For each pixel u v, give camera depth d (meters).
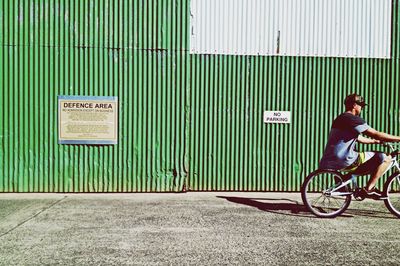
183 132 8.00
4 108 7.78
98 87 7.86
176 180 8.03
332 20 8.14
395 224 6.09
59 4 7.78
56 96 7.82
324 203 6.97
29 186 7.86
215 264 4.53
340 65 8.16
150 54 7.91
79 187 7.92
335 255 4.82
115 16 7.85
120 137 7.93
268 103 8.09
